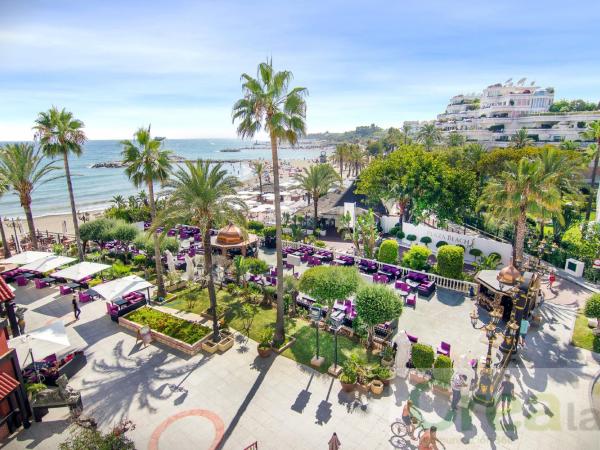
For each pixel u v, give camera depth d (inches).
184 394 599.5
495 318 542.9
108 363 689.0
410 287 1001.5
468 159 2349.9
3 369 515.5
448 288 1023.0
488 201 1199.6
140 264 1240.8
